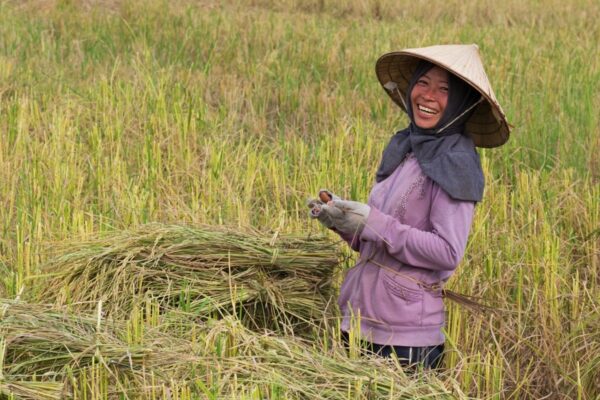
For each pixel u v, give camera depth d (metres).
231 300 4.11
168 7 13.39
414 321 3.88
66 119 7.58
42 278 4.54
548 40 12.97
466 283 4.98
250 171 6.58
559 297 4.86
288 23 12.76
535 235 5.54
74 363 3.40
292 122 9.09
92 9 13.72
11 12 12.80
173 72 10.13
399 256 3.81
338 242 4.39
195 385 3.35
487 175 6.85
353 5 15.55
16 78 9.49
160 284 4.24
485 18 15.62
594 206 6.16
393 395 3.39
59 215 5.66
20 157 6.88
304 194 6.42
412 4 15.66
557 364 4.43
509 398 4.26
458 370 4.09
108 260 4.38
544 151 7.71
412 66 4.17
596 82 10.52
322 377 3.44
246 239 4.37
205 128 8.05
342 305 4.12
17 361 3.43
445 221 3.74
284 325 4.05
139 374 3.41
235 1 15.50
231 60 11.17
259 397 3.21
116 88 8.74
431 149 3.82
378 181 4.06
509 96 9.85
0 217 5.83
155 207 6.06
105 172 6.54
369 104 9.46
